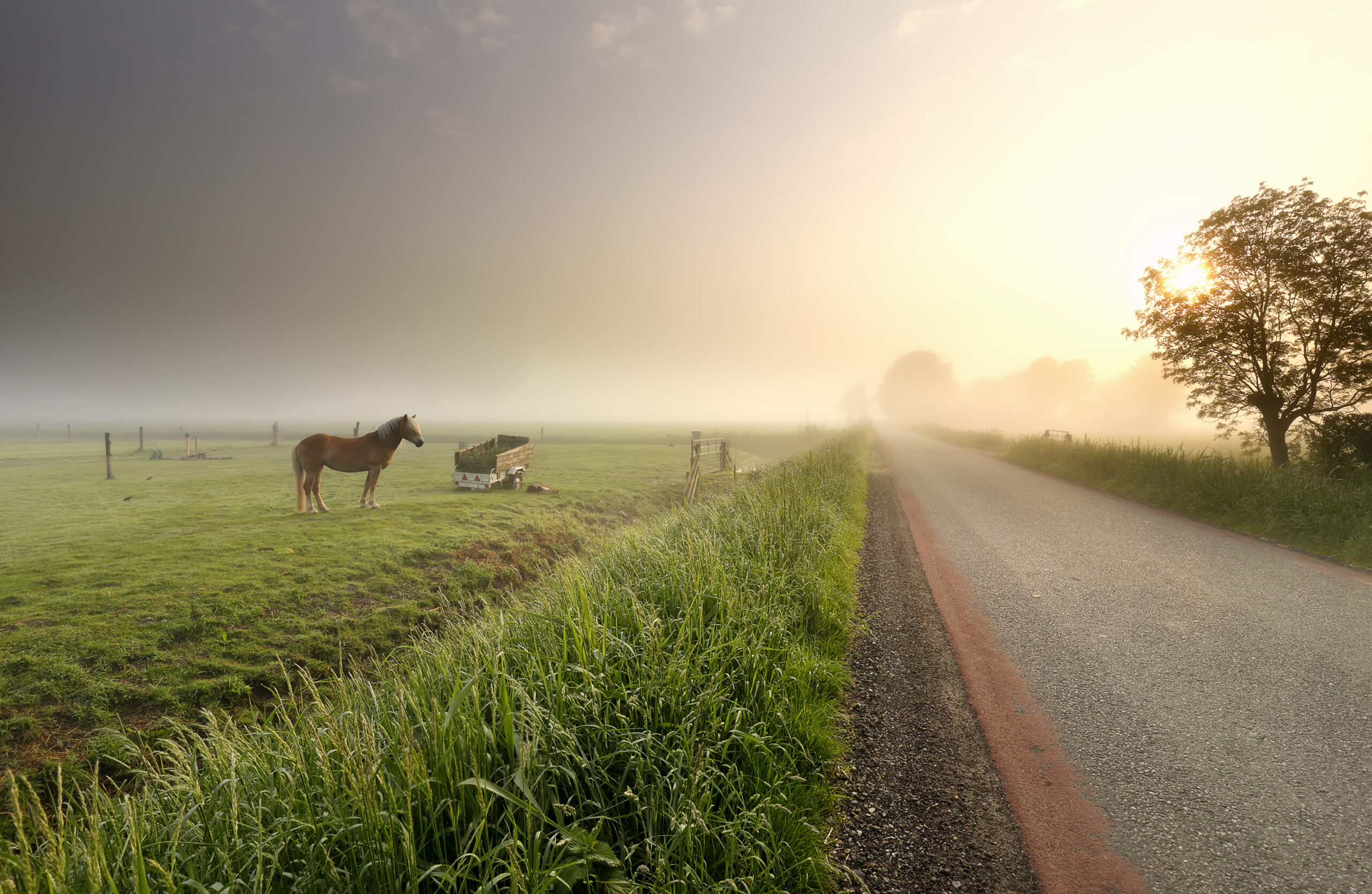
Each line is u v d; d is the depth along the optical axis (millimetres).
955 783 3277
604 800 2596
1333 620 5738
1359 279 13086
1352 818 2926
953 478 18688
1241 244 14133
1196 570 7633
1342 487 10383
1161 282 15961
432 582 9891
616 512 17391
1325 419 14062
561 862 2264
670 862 2363
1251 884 2506
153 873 2090
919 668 4766
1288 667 4680
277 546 10789
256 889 1955
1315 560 8141
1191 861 2654
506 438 21391
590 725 2803
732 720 3197
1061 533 10031
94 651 6531
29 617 7289
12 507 15180
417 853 2266
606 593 4152
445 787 2344
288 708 6270
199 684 6215
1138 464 15352
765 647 4027
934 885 2535
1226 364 15297
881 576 7391
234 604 7984
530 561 11672
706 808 2523
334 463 14555
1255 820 2934
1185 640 5277
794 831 2666
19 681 5848
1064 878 2562
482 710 2695
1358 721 3844
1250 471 11766
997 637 5430
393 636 8117
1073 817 2984
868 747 3629
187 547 10703
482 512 14570
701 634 3832
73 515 14055
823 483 11227
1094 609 6176
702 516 7664
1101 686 4430
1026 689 4402
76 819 2240
